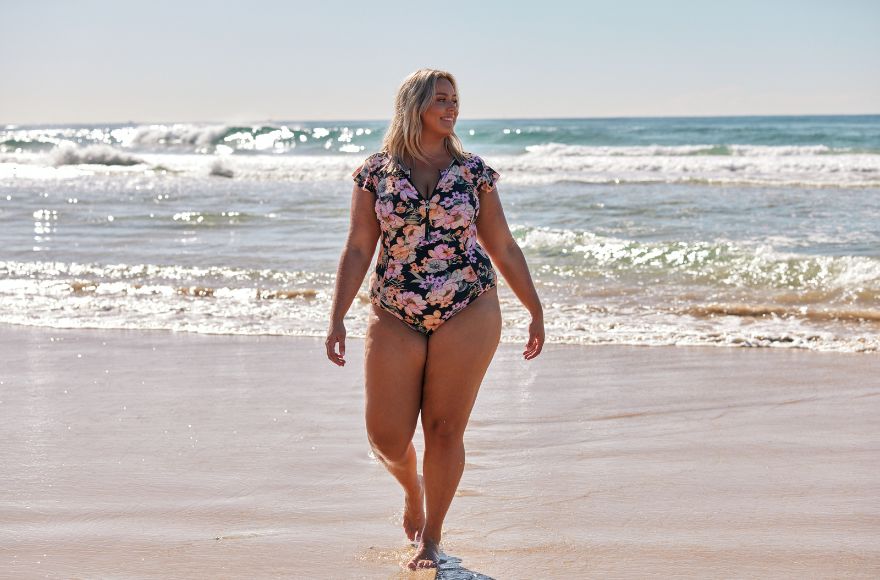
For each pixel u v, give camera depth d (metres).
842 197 15.31
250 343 7.02
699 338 6.96
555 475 4.04
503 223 3.30
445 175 3.12
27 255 11.40
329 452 4.38
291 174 23.86
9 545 3.29
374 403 3.14
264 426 4.82
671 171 23.03
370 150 46.84
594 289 8.91
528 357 3.38
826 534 3.30
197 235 12.83
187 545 3.28
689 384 5.67
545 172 23.31
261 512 3.61
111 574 3.03
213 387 5.68
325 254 11.09
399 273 3.10
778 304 8.02
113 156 30.27
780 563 3.06
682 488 3.83
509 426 4.84
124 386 5.72
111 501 3.73
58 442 4.55
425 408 3.21
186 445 4.49
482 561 3.12
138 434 4.69
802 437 4.55
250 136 48.22
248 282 9.61
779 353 6.49
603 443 4.52
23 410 5.17
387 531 3.42
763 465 4.12
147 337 7.28
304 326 7.66
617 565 3.07
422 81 3.13
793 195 15.80
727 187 17.73
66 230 13.61
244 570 3.06
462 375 3.12
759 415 4.96
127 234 13.08
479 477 4.03
